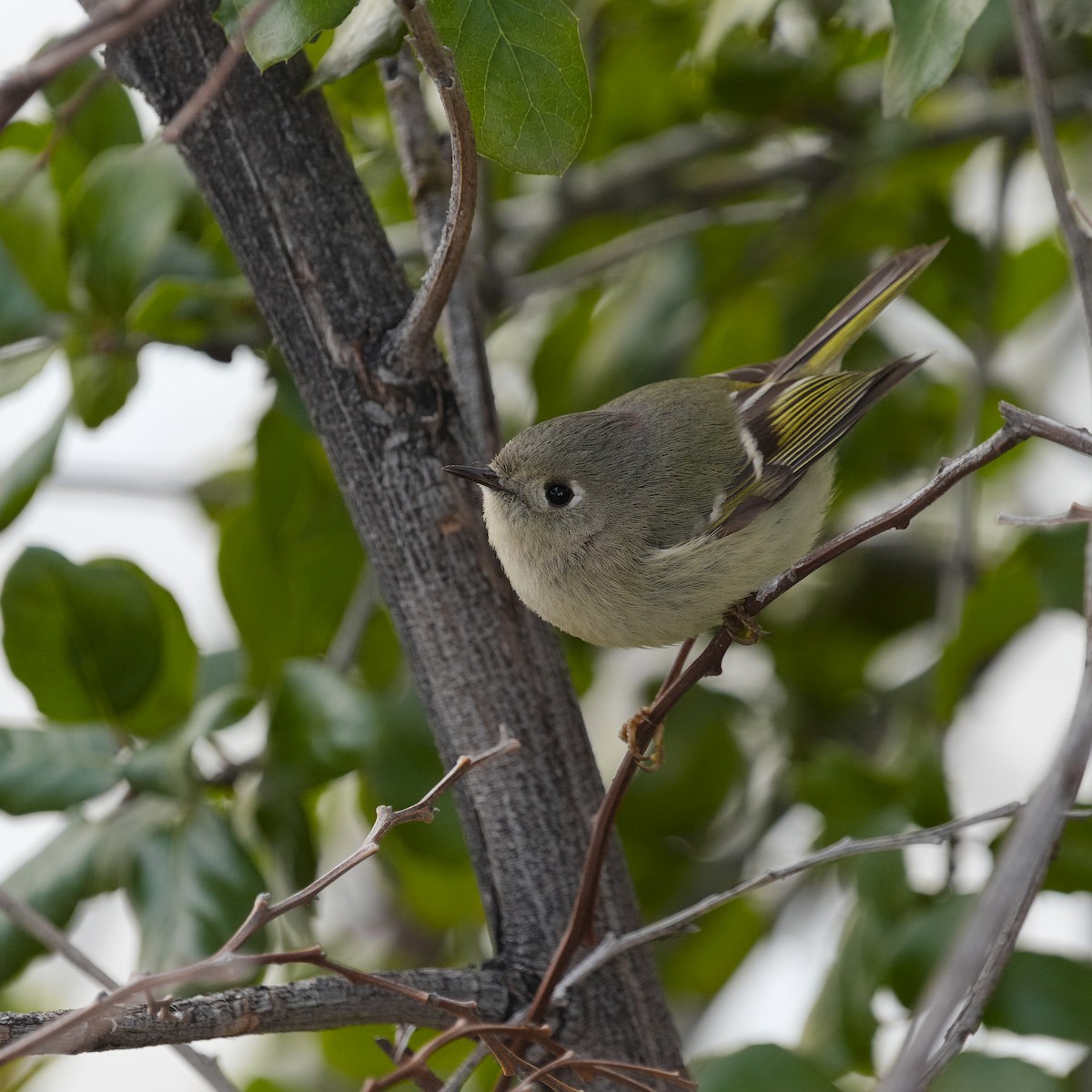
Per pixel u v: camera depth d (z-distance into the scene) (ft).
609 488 25.23
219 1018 16.60
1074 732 13.11
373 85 28.45
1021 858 12.46
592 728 37.73
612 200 34.12
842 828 27.02
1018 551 27.66
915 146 32.40
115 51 20.07
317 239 20.35
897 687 34.73
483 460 21.84
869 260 35.24
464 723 20.94
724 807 34.42
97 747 24.50
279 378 26.55
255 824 24.77
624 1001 20.92
